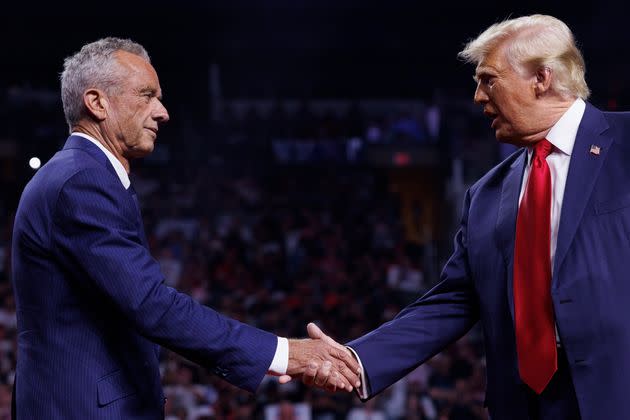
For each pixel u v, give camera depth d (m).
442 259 12.43
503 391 2.49
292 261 11.56
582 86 2.44
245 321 9.50
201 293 10.27
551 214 2.41
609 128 2.42
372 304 10.02
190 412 7.50
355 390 2.76
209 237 12.12
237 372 2.49
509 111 2.44
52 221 2.36
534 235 2.41
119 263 2.33
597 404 2.26
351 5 15.81
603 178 2.36
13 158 14.64
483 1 15.62
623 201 2.32
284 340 2.59
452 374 8.19
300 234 12.39
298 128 15.40
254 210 13.55
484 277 2.56
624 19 14.71
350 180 14.88
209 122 15.62
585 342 2.28
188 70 15.93
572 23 14.99
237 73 16.23
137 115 2.49
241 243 12.02
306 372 2.62
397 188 15.55
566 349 2.29
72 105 2.50
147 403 2.43
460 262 2.77
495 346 2.51
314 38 15.97
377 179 15.10
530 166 2.52
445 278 2.81
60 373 2.34
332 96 16.53
